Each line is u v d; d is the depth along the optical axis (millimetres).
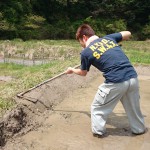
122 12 15531
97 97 2350
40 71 4359
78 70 2391
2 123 2346
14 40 11789
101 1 15734
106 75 2268
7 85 3424
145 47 10320
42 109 2955
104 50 2262
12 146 2266
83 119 2854
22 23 13547
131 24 15547
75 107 3189
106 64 2250
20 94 2949
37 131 2551
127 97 2355
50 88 3393
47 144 2342
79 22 14617
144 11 15492
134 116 2436
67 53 9125
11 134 2383
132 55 6746
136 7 15359
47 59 9227
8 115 2455
